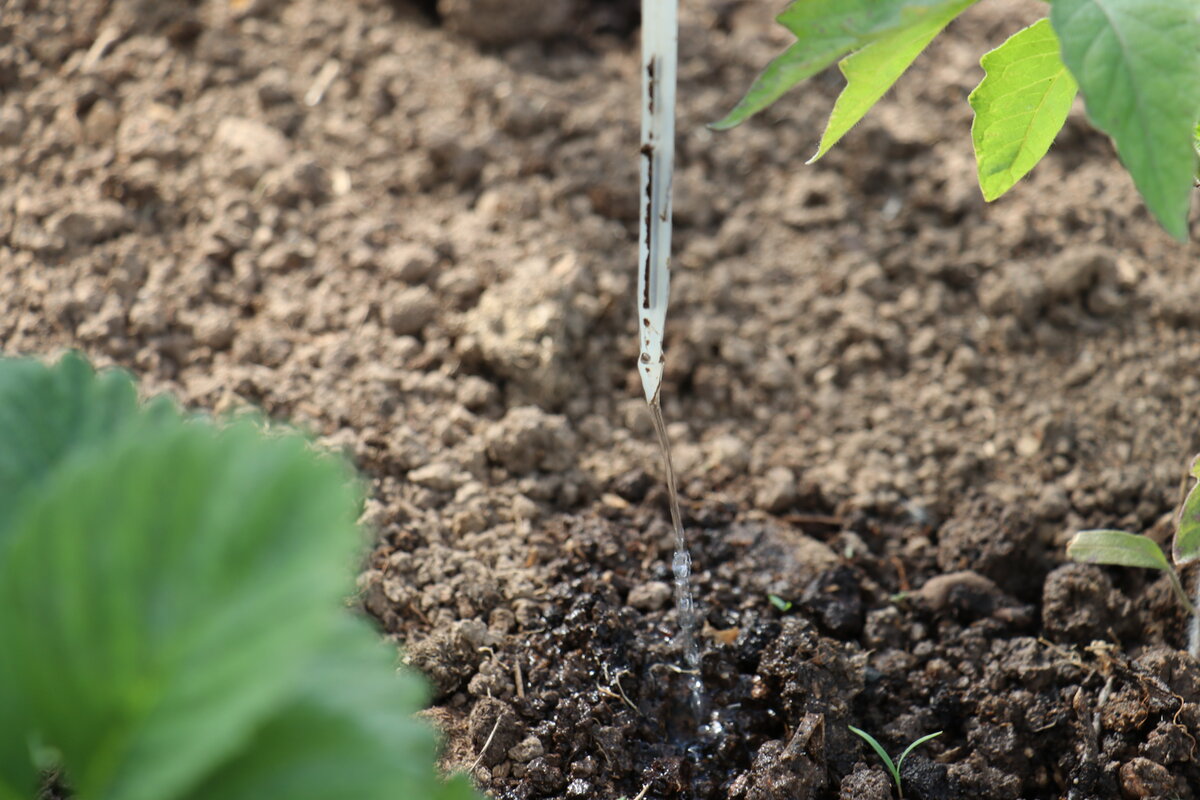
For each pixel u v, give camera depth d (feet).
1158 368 2.12
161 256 2.16
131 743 1.28
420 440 2.03
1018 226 2.23
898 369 2.15
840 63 1.58
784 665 1.87
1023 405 2.11
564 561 1.95
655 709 1.87
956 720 1.87
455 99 2.38
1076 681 1.86
